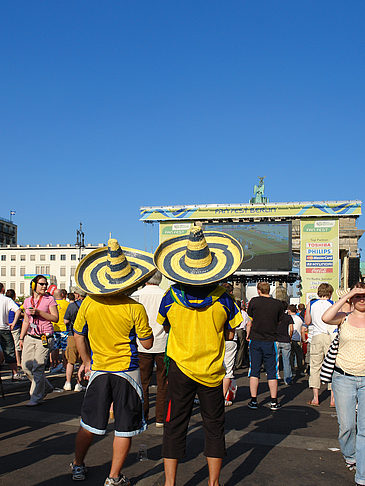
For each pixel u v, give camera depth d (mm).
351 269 15555
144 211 30562
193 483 4316
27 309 7414
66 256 90125
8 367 12242
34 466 4707
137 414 4172
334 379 4590
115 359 4176
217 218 29484
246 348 14375
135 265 4582
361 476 4184
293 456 5137
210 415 3969
